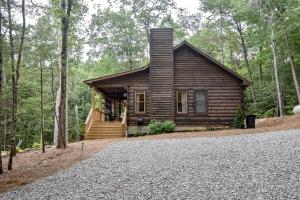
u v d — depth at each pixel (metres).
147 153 10.82
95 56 38.44
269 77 33.25
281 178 6.48
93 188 6.68
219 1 32.94
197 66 20.72
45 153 13.34
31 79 24.22
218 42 38.56
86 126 19.30
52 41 13.98
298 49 26.12
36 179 8.06
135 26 37.97
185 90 20.55
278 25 24.31
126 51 38.62
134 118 20.44
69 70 27.06
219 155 9.48
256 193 5.62
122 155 10.76
